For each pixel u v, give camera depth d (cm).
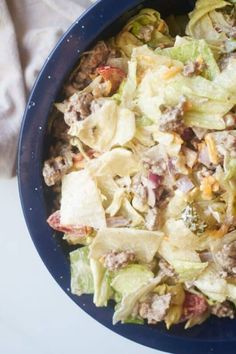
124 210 51
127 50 51
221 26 52
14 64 55
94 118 49
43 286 58
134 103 50
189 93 48
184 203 50
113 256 50
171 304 51
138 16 51
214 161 49
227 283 51
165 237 50
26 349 59
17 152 53
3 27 55
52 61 48
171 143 49
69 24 56
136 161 50
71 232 51
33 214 51
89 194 50
